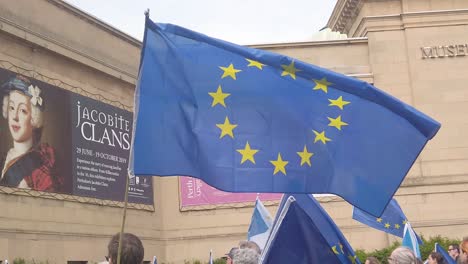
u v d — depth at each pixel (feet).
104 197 76.07
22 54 66.69
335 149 21.67
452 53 96.84
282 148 21.63
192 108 21.42
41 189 66.64
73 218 70.49
